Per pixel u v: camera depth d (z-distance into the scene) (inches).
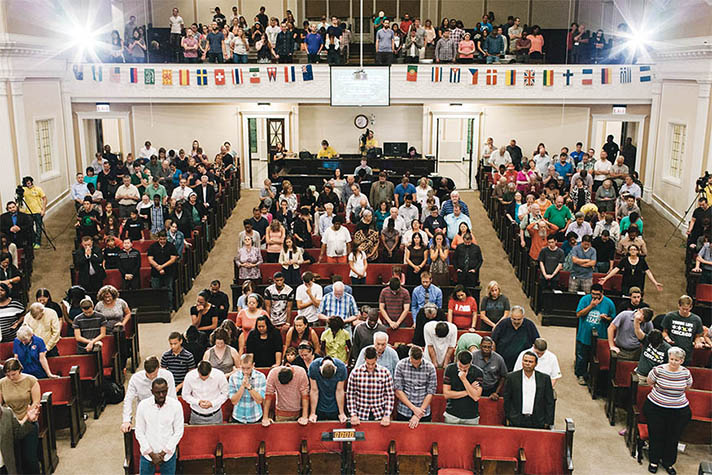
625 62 819.4
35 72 713.0
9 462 288.8
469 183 899.4
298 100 805.9
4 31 642.8
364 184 707.4
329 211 575.8
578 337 418.3
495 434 294.7
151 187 663.8
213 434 299.0
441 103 839.7
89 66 804.6
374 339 312.7
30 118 707.4
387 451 299.3
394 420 323.9
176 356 336.8
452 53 808.9
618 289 515.5
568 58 872.3
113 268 535.2
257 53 860.0
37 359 354.0
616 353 374.3
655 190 777.6
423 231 520.4
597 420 379.6
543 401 304.8
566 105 876.0
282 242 542.6
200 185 677.3
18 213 590.6
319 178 745.6
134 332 438.3
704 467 292.4
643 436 332.2
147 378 301.4
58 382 347.9
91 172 708.7
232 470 296.5
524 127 898.7
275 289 419.2
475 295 501.7
